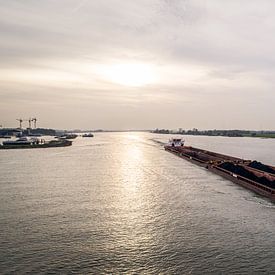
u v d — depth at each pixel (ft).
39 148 504.43
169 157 353.92
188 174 216.54
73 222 107.86
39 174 217.77
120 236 94.94
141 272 74.02
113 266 76.69
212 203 132.36
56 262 78.33
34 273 73.26
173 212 119.85
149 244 89.20
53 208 125.59
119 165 272.10
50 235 95.45
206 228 101.45
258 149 525.75
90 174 218.38
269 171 200.23
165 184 177.88
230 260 79.20
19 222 107.34
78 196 147.54
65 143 590.55
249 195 146.92
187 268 75.51
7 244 88.69
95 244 89.04
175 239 92.53
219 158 284.82
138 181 188.65
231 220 109.09
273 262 78.13
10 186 172.24
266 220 108.88
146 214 117.60
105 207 127.54
